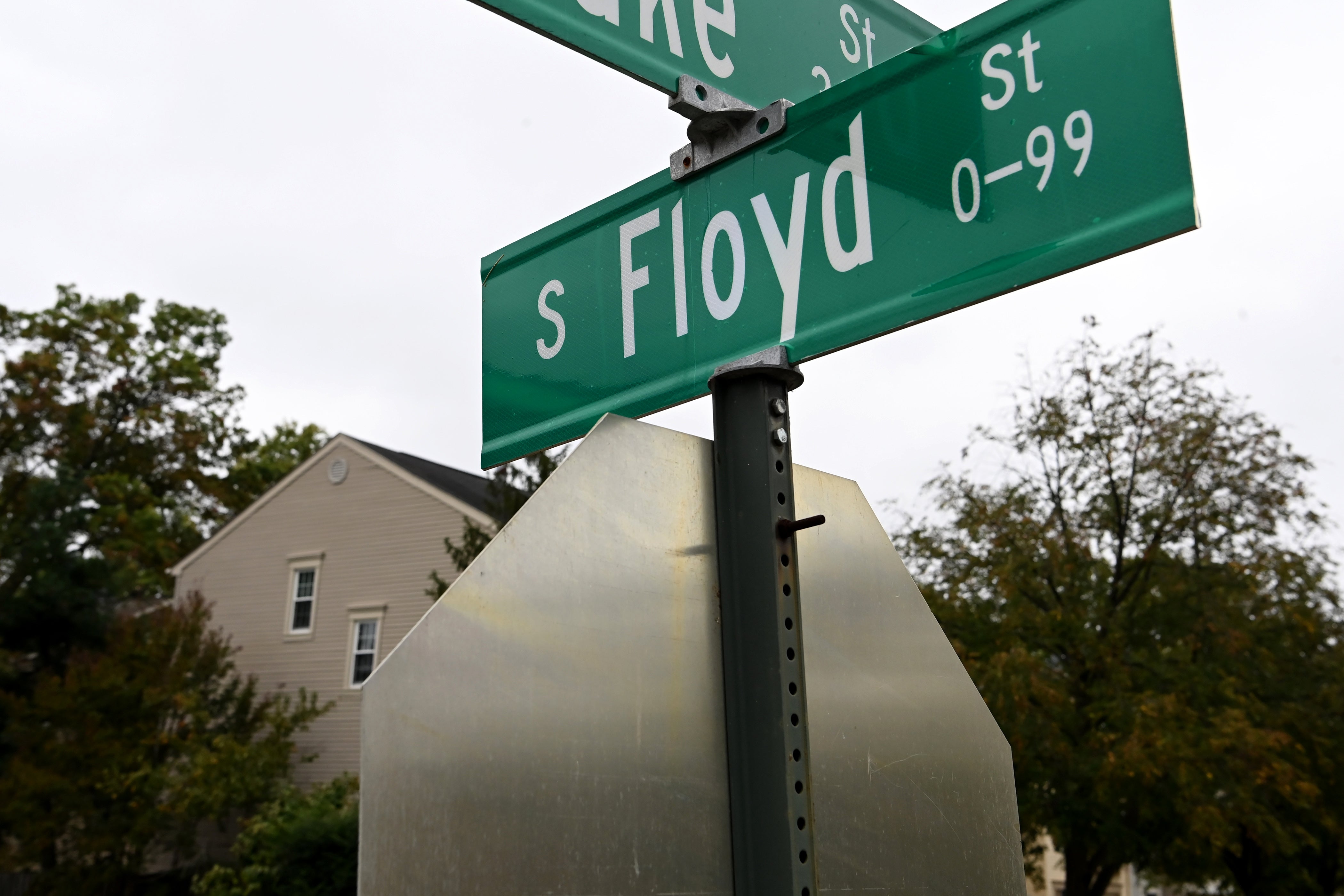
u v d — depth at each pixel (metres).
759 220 1.45
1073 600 14.09
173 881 21.58
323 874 17.67
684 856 1.15
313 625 24.23
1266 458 14.10
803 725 1.24
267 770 21.44
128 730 21.23
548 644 1.10
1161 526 14.05
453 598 1.04
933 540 15.41
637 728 1.15
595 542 1.18
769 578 1.26
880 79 1.40
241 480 38.72
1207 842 13.65
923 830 1.36
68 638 23.92
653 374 1.49
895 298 1.31
